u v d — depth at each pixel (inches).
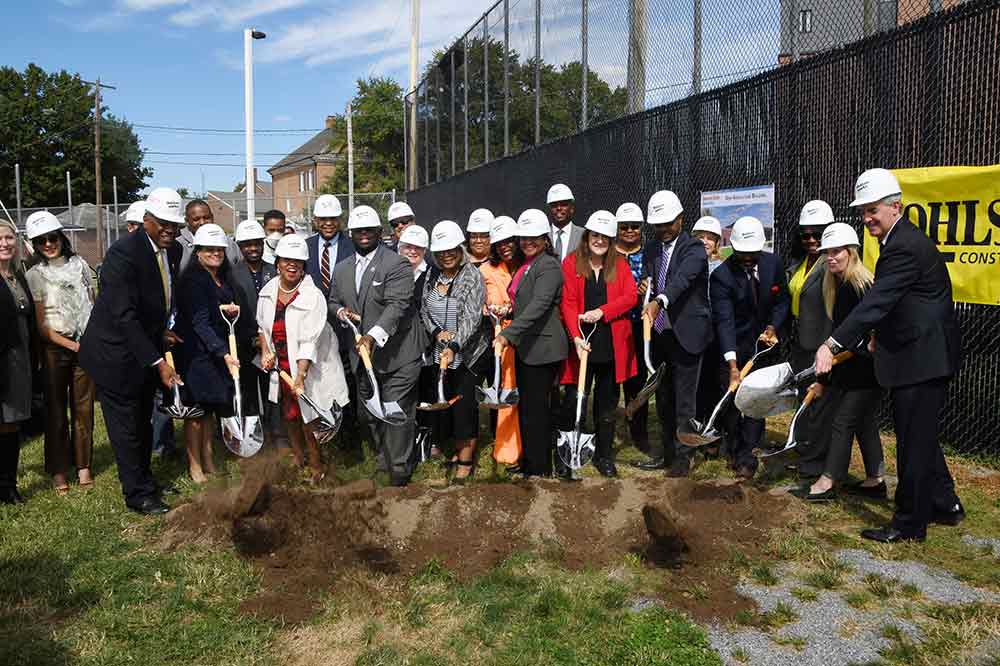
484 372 228.1
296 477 213.3
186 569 161.9
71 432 226.1
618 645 132.0
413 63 871.7
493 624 139.2
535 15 461.1
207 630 138.6
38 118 2118.6
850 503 197.8
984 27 218.8
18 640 135.6
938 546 170.6
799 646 132.0
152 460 254.8
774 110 286.4
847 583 154.7
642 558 166.2
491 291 227.9
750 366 217.2
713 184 317.1
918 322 165.5
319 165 2508.6
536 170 466.3
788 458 236.4
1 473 207.6
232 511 182.7
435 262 231.8
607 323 218.4
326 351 220.5
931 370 164.9
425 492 199.9
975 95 222.2
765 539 175.9
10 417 200.5
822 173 269.6
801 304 210.4
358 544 171.9
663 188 346.0
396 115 1980.8
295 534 175.0
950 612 140.3
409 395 217.6
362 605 145.6
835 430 195.5
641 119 357.4
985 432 230.1
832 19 272.2
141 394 201.8
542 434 214.1
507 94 511.5
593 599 147.3
